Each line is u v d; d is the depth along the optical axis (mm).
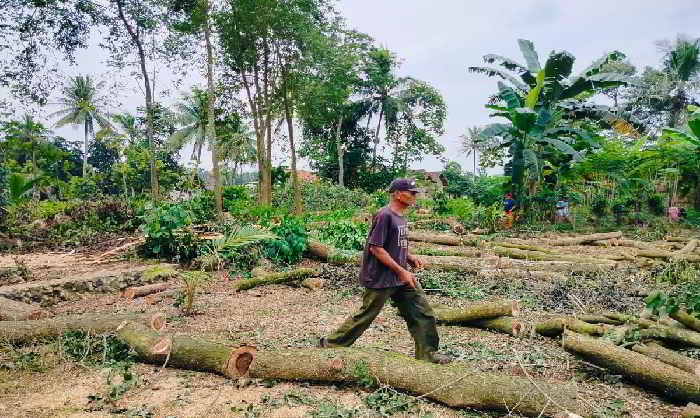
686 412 3195
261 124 20844
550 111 18438
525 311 6203
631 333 4422
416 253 10750
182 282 7793
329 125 36812
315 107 21172
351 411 3211
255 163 29891
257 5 17125
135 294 6941
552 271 8953
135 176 27766
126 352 4219
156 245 9500
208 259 8719
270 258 9453
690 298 4648
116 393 3506
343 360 3604
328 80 20891
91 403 3395
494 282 7922
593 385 3805
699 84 28766
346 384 3670
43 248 11406
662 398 3594
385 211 3756
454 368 3465
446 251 10906
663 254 10984
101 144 48781
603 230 17109
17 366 4059
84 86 38562
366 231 12125
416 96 37906
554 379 3910
